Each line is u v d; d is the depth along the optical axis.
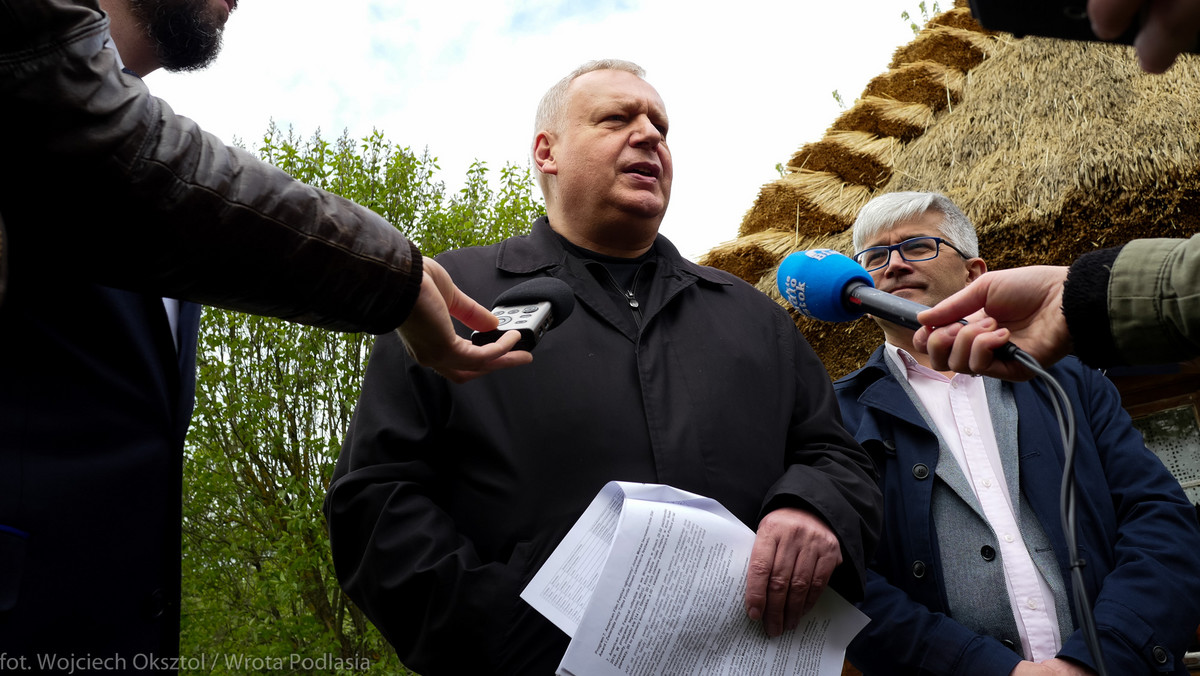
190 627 7.65
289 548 7.74
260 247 1.06
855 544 1.62
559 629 1.52
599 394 1.77
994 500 2.16
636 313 1.99
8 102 0.92
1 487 1.08
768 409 1.89
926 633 1.94
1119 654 1.79
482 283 1.98
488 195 9.54
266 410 8.19
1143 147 3.23
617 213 2.10
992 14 0.71
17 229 1.00
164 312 1.37
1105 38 0.71
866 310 1.61
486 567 1.55
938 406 2.36
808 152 4.40
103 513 1.19
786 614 1.55
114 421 1.23
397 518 1.60
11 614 1.05
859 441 2.32
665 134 2.31
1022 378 1.31
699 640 1.50
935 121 4.32
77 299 1.21
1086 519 2.07
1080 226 3.35
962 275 2.67
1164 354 1.16
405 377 1.79
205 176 1.02
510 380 1.76
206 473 8.01
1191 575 1.90
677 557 1.52
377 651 8.06
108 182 0.96
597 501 1.60
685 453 1.73
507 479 1.67
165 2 1.52
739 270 4.09
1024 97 3.99
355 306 1.14
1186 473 3.72
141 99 1.00
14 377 1.13
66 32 0.94
